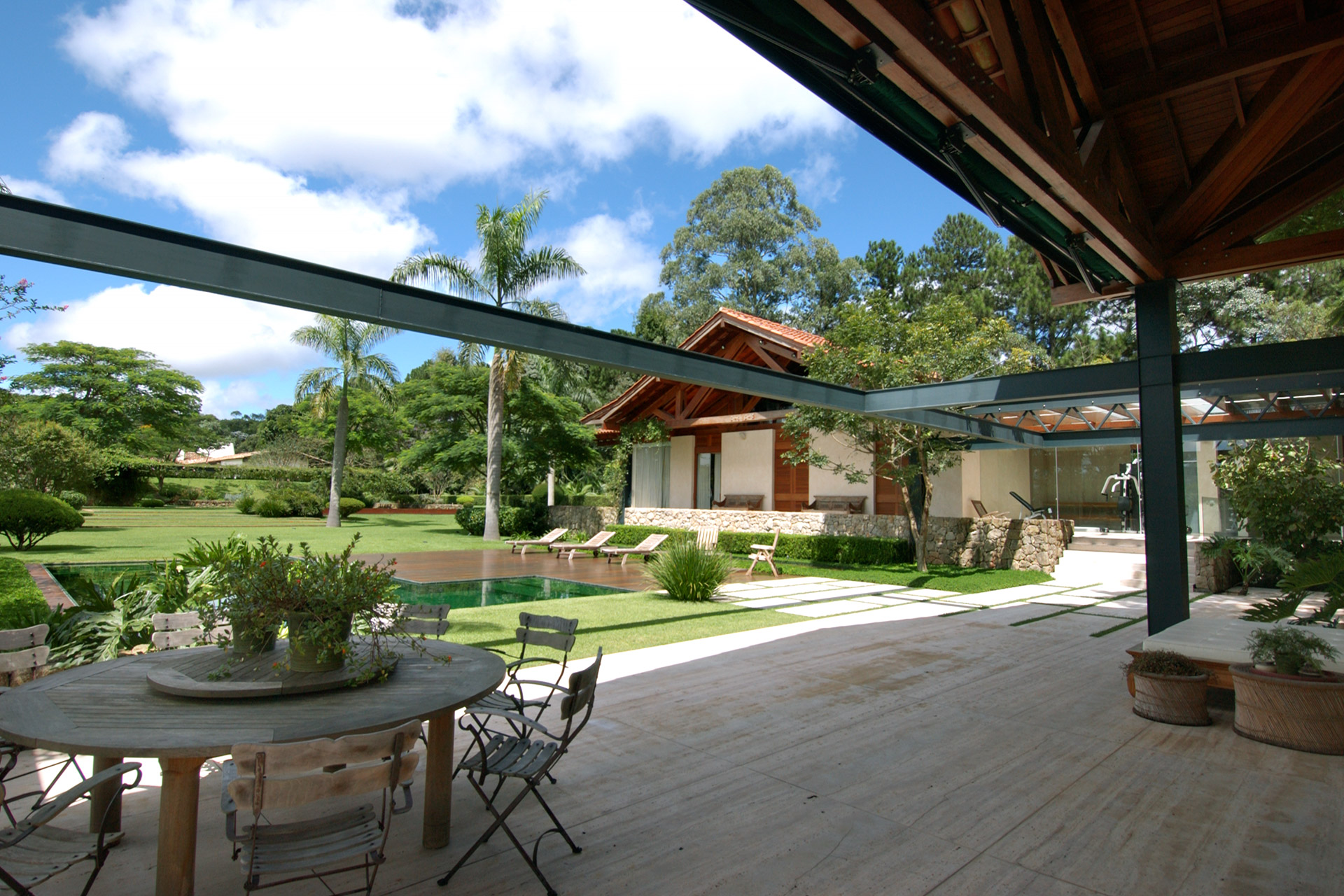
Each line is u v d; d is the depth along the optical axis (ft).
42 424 62.75
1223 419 34.94
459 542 67.87
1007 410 33.68
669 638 24.21
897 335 43.21
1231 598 36.35
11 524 49.49
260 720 7.70
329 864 6.93
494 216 71.26
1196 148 20.63
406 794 7.51
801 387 24.88
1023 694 17.79
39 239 11.48
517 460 79.61
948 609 32.01
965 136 13.09
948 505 52.31
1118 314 90.02
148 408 110.52
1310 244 18.99
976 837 10.08
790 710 16.21
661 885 8.68
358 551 56.85
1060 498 60.95
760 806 11.04
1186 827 10.45
